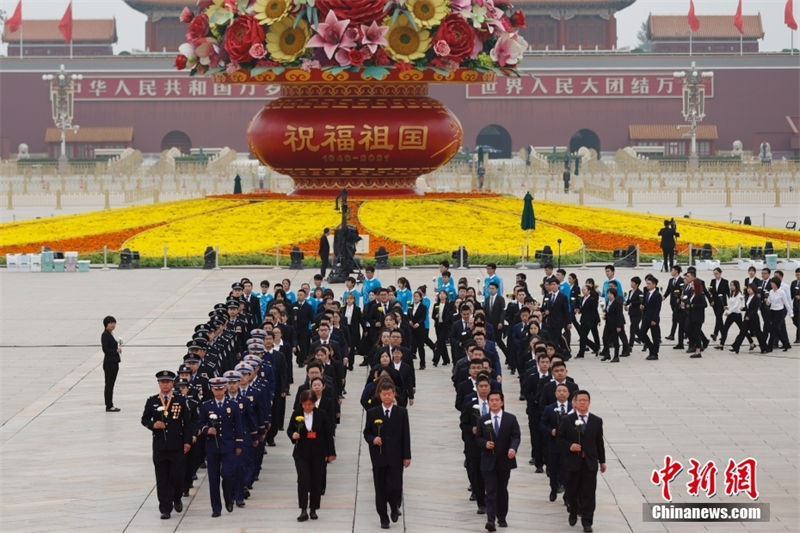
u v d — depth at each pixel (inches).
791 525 855.1
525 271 2214.6
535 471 1002.7
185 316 1760.6
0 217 3563.0
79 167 5231.3
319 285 1441.9
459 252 2266.2
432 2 2415.1
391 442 860.6
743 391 1278.3
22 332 1643.7
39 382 1338.6
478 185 4542.3
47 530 851.4
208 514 892.6
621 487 941.8
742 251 2423.7
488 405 873.5
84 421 1161.4
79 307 1851.6
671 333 1608.0
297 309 1414.9
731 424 1131.9
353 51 2372.0
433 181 4687.5
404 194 2642.7
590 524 846.5
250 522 872.3
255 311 1460.4
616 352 1449.3
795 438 1079.6
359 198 2588.6
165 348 1520.7
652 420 1147.3
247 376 925.2
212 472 887.7
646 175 5078.7
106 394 1201.4
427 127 2527.1
